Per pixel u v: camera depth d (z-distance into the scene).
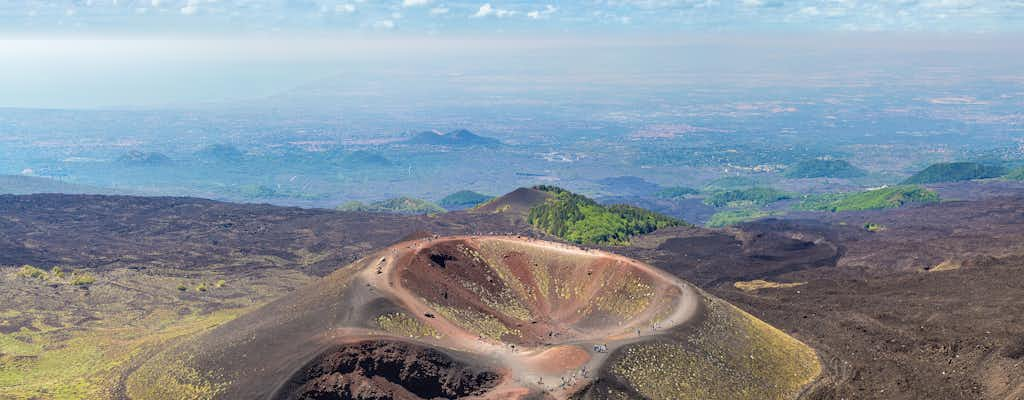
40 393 115.12
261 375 98.62
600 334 120.31
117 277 191.88
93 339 145.62
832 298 166.38
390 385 94.62
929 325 139.62
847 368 124.06
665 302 125.19
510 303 131.00
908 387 115.75
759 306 164.38
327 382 93.31
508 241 145.62
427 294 120.81
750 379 111.31
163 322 159.50
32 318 156.38
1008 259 179.50
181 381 105.00
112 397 109.38
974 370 119.69
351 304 111.44
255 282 196.12
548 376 99.19
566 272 138.88
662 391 101.06
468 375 98.31
